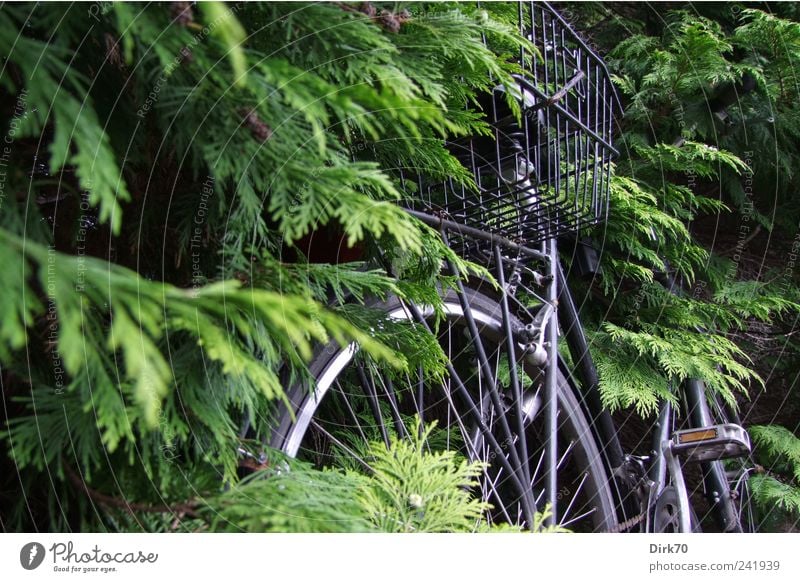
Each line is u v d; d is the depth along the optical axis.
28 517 0.88
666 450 1.76
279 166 0.79
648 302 2.25
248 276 0.85
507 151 1.41
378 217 0.77
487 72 1.22
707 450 1.73
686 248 2.29
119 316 0.56
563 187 1.53
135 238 0.93
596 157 1.42
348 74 0.83
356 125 1.04
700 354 2.08
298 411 1.22
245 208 0.85
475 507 1.07
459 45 0.95
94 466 0.81
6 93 0.77
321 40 0.82
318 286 0.99
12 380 0.82
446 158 1.16
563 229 1.57
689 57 2.24
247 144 0.79
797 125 2.51
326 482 0.91
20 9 0.68
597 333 2.13
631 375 2.01
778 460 2.37
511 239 1.59
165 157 0.94
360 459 1.40
